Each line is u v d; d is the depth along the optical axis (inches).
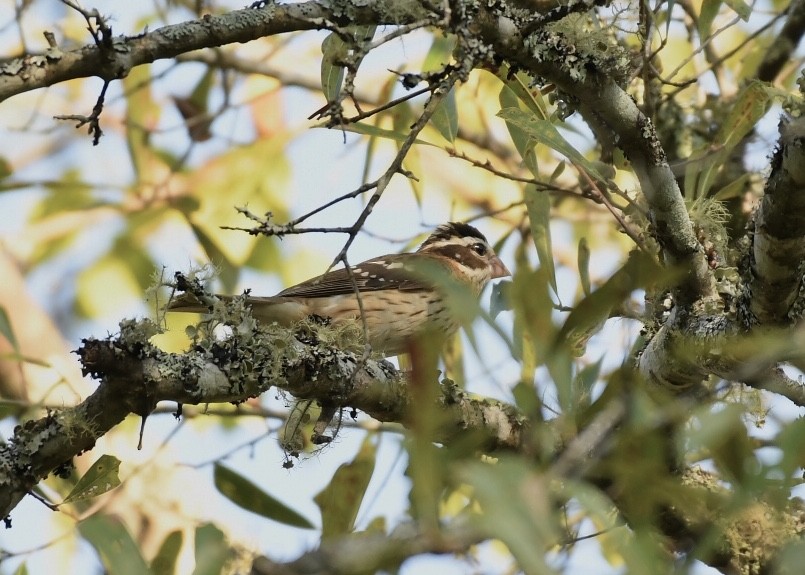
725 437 210.4
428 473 193.6
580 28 322.3
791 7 462.6
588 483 199.8
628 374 216.1
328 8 316.5
